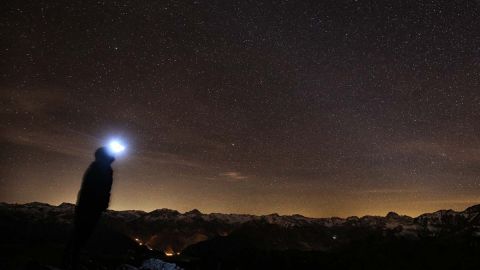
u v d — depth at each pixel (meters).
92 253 19.77
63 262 9.49
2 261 10.21
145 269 14.34
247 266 28.36
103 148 9.55
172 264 14.85
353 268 31.58
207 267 25.19
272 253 32.25
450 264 32.06
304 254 34.06
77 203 9.28
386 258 34.84
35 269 9.55
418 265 32.62
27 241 24.20
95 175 9.28
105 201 9.37
